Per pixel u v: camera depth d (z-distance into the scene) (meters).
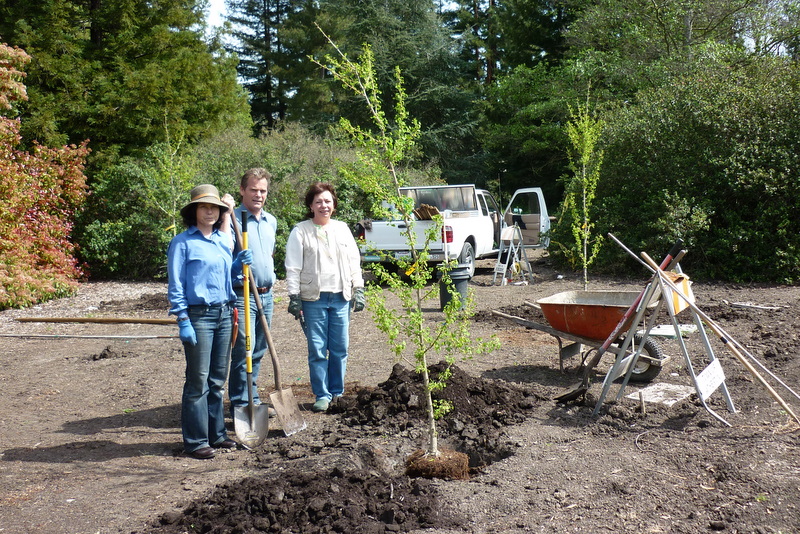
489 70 43.28
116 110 20.94
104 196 16.88
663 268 5.26
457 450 4.66
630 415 4.98
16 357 8.38
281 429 5.21
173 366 7.53
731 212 13.43
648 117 14.97
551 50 37.25
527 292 12.19
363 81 4.34
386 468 4.40
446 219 13.00
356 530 3.30
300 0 43.44
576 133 10.61
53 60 19.89
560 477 3.91
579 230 10.34
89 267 16.67
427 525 3.40
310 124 34.78
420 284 4.16
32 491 4.03
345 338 5.74
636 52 22.23
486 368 6.82
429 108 35.38
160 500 3.84
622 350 5.18
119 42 22.08
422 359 4.27
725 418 4.82
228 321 4.88
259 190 5.36
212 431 4.90
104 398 6.34
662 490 3.67
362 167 4.15
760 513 3.33
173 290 4.58
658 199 14.03
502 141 33.53
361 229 13.68
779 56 16.91
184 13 23.95
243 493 3.69
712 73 15.92
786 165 13.06
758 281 13.00
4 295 11.93
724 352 7.02
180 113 22.59
